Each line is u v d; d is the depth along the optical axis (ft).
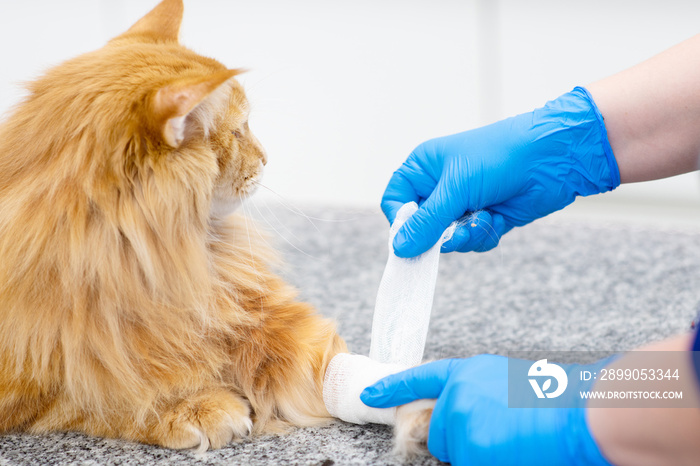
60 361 4.03
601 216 10.47
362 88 11.79
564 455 3.34
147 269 3.96
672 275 7.50
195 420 4.07
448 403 3.71
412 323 4.50
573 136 5.00
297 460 3.92
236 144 4.52
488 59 11.93
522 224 5.45
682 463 3.11
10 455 4.06
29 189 3.95
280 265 5.21
